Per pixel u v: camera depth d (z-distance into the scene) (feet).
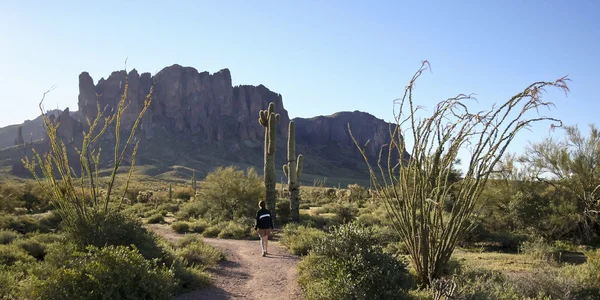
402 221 25.85
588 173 49.73
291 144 79.00
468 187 24.04
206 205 88.33
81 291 17.52
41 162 28.27
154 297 19.69
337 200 126.41
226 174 89.81
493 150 23.20
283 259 38.63
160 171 454.40
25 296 17.93
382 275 20.95
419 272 24.75
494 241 49.14
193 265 31.65
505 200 53.36
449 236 25.09
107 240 25.46
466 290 20.97
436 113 23.66
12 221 58.65
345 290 19.80
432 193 24.45
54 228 59.98
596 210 46.96
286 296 24.64
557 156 52.60
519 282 24.53
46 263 20.54
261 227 41.11
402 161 24.93
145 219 86.63
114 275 18.79
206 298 23.47
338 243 24.29
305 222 72.74
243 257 39.86
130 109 604.08
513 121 22.54
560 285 23.75
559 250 41.93
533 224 49.96
